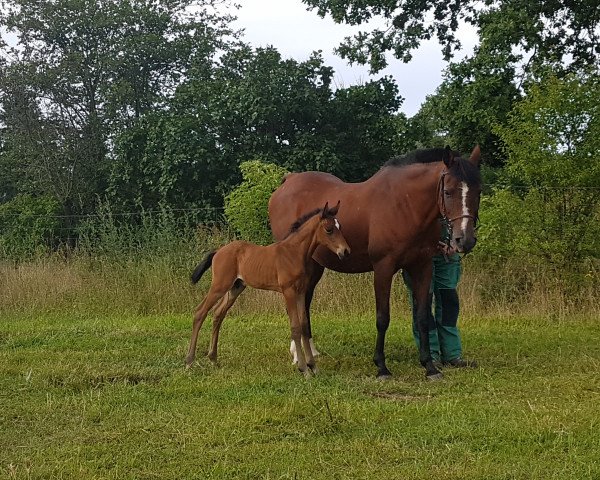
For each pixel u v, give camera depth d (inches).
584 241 439.2
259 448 196.7
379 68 729.0
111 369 291.1
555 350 338.0
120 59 908.0
